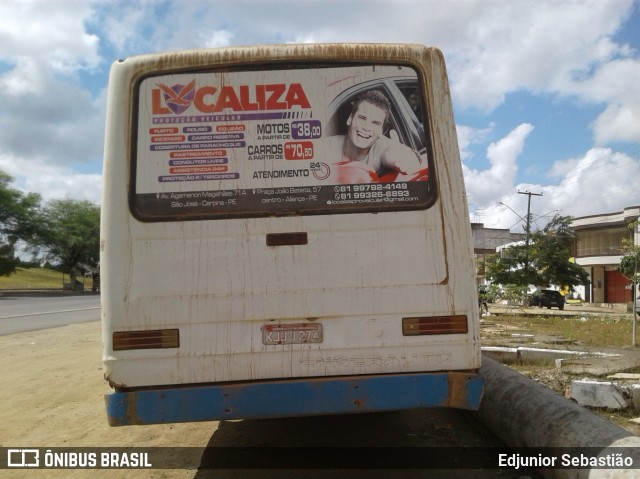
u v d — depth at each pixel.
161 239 3.76
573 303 48.19
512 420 4.59
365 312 3.76
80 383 7.94
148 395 3.69
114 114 3.85
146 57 3.89
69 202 59.44
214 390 3.69
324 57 3.91
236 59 3.88
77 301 33.47
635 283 12.71
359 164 3.85
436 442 5.09
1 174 49.62
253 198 3.81
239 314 3.74
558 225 39.53
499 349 8.76
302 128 3.87
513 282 36.28
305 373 3.73
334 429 5.53
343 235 3.80
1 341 12.79
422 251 3.81
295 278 3.77
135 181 3.80
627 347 10.81
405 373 3.76
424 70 3.94
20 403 6.90
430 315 3.78
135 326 3.72
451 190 3.86
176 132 3.84
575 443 3.73
